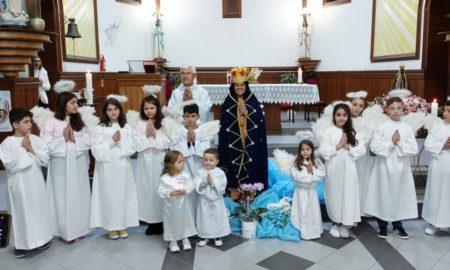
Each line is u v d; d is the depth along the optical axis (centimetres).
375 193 348
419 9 761
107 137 332
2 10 438
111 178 333
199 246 330
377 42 899
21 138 304
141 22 1059
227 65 1129
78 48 811
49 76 730
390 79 855
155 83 630
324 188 352
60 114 330
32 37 450
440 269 287
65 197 327
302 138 371
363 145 335
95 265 298
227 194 388
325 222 387
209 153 325
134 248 328
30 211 304
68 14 765
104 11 923
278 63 1122
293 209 349
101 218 342
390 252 315
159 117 350
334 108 342
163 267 294
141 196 350
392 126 341
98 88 874
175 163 311
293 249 322
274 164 477
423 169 479
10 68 473
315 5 1073
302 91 673
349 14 979
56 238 348
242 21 1112
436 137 339
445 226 337
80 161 336
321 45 1070
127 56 1017
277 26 1109
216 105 751
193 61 1127
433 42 750
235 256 311
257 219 353
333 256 309
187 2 1105
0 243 329
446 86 772
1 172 530
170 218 314
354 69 978
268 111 726
